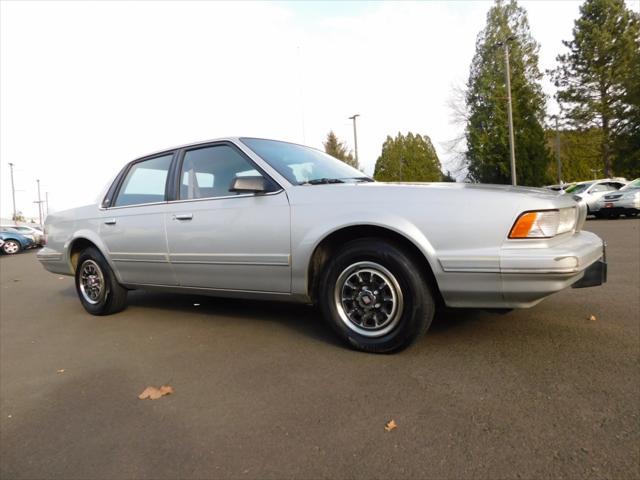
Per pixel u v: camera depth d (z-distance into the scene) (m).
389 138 62.12
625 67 31.98
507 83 27.95
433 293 2.77
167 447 1.98
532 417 2.01
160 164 4.04
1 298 6.41
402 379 2.49
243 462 1.82
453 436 1.90
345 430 2.01
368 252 2.79
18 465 1.92
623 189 15.23
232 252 3.34
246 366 2.86
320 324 3.68
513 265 2.39
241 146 3.49
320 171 3.59
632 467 1.62
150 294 5.57
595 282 2.73
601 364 2.54
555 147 42.12
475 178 37.41
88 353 3.37
